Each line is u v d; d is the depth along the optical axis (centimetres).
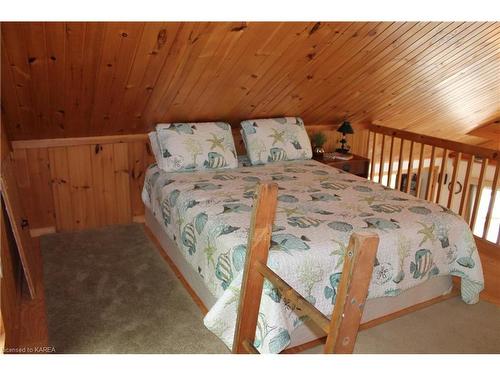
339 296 113
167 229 282
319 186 286
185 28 219
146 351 201
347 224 220
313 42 259
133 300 244
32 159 315
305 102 357
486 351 208
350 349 117
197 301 245
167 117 328
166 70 257
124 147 345
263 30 236
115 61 235
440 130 488
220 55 252
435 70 333
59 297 245
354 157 402
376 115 417
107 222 358
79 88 256
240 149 390
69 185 334
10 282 220
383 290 212
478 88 385
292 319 190
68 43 211
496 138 495
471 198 561
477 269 238
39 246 311
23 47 206
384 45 281
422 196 577
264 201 152
